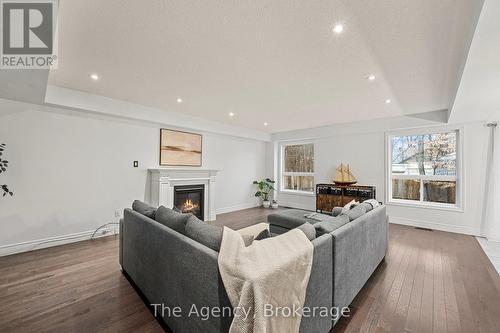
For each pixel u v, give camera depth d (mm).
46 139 3168
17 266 2580
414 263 2734
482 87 2408
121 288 2141
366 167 5090
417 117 4336
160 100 3652
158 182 4176
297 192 6441
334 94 3264
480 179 3863
